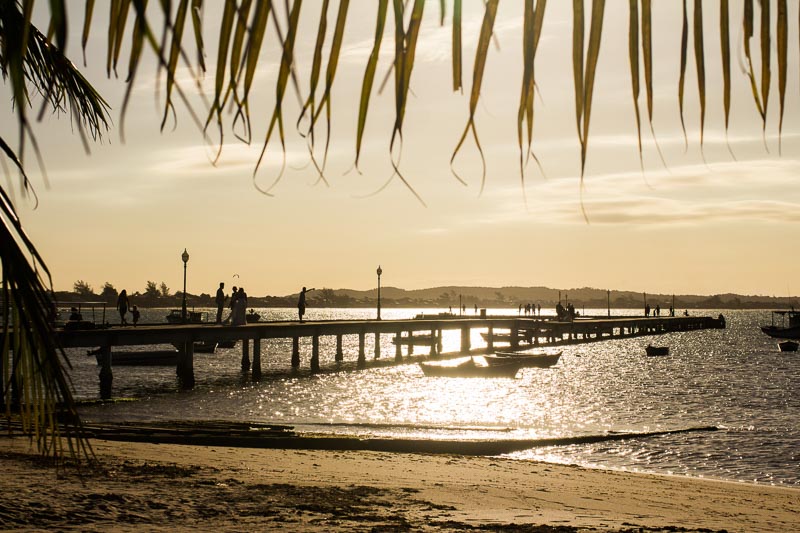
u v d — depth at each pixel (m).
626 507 11.64
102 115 3.71
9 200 2.21
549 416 29.36
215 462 12.91
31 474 9.70
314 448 17.50
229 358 62.53
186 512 8.09
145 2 0.89
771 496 14.03
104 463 11.23
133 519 7.56
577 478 14.53
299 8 1.00
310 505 8.93
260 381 41.00
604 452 20.62
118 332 31.67
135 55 0.94
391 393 36.09
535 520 9.22
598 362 59.94
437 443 18.50
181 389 36.28
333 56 1.08
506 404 32.81
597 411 31.11
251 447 16.58
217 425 19.61
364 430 23.67
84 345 30.23
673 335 110.94
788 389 40.88
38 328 2.33
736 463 19.61
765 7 1.05
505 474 14.32
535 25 1.08
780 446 22.00
